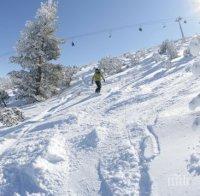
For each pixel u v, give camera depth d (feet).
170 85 47.62
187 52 79.61
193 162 19.84
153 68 79.00
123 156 23.38
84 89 77.87
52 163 24.95
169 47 91.35
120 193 19.33
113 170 22.06
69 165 24.63
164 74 62.69
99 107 45.37
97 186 20.92
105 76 101.50
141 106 38.04
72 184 21.94
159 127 26.00
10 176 24.52
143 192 18.95
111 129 30.17
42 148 28.43
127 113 36.32
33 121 47.91
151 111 33.50
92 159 24.62
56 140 29.07
